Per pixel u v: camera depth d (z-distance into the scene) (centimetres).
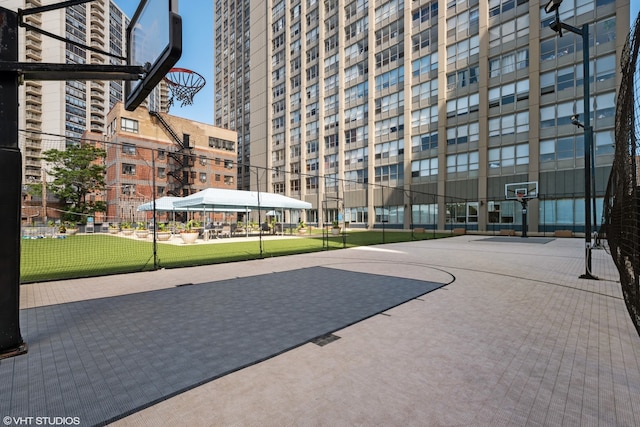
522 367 317
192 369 314
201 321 464
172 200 2727
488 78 2812
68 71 386
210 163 5381
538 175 2494
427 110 3294
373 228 3831
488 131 2820
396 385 281
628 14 2122
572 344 376
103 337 403
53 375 304
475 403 253
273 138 5466
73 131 8075
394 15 3609
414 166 3403
